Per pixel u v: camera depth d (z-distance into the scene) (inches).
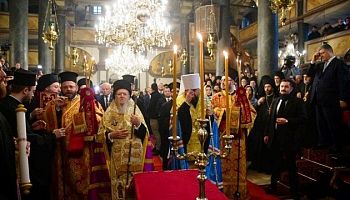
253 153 255.4
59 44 665.6
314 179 195.0
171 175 94.3
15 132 102.0
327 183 186.5
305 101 197.9
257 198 190.4
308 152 205.8
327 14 539.8
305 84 225.1
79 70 864.3
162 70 903.1
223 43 521.7
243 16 891.4
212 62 836.6
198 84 108.0
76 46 875.4
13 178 79.0
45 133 133.0
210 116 151.6
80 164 142.7
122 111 147.2
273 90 221.1
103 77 892.6
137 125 142.9
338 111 181.5
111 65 512.1
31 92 114.8
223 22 526.3
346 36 444.1
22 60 397.4
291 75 317.1
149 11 350.6
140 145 146.8
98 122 145.6
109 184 144.3
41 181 124.0
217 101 181.9
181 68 805.9
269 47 302.0
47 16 510.9
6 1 770.8
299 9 610.2
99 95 253.9
